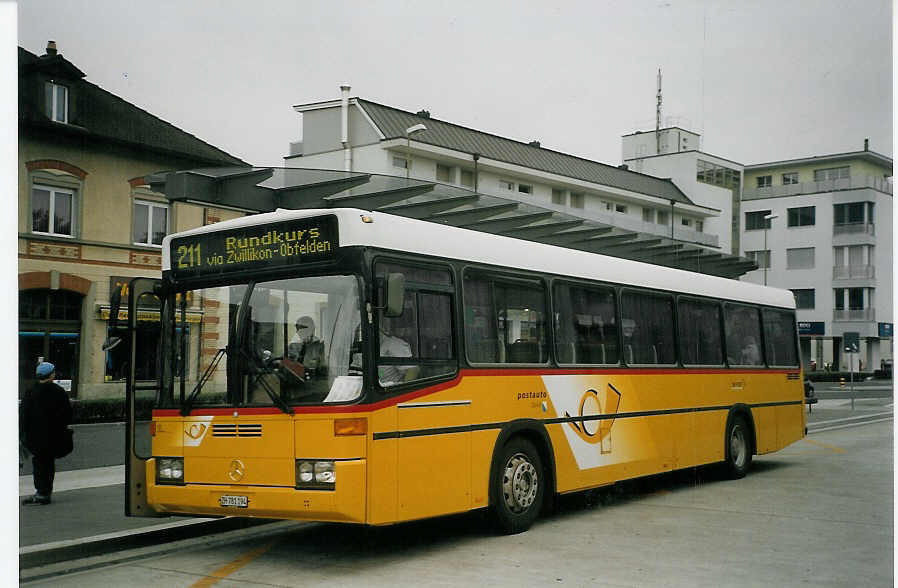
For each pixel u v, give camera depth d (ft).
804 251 187.42
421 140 139.44
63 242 84.43
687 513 36.09
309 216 26.91
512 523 31.22
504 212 37.73
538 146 159.22
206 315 28.27
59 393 36.99
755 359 50.08
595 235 41.86
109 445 62.39
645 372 39.83
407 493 26.50
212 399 27.35
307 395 25.85
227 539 31.50
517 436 32.17
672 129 162.61
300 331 26.53
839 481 46.47
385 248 26.94
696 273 45.83
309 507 25.05
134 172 89.61
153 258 91.20
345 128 138.10
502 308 31.86
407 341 27.25
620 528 32.60
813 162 188.14
